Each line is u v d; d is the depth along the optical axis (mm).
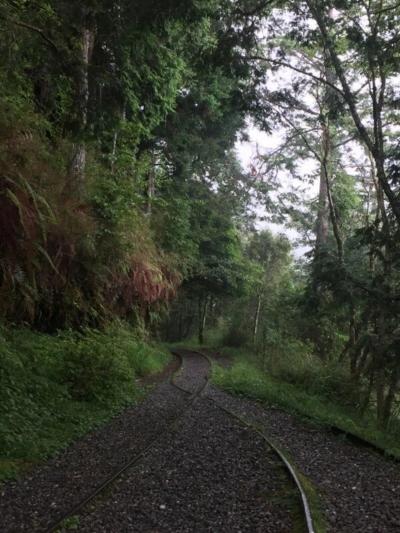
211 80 20953
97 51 11992
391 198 11352
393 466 6984
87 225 11281
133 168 16609
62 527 4582
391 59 11766
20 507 5109
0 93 8750
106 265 13312
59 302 12375
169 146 23750
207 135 26609
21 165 8492
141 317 18547
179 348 32750
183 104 22031
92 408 9750
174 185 25750
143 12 9680
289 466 6387
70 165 11805
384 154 12070
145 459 6809
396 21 11836
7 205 7953
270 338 27109
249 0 11281
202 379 16281
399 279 11703
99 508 5094
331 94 14914
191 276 29000
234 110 14555
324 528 4684
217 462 6855
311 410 11312
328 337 20234
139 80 14805
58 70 8938
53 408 8711
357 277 11945
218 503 5367
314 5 11977
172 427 8742
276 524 4805
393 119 17406
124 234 13695
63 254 10680
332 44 12359
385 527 4801
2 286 9070
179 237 22750
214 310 43531
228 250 32656
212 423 9344
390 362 11336
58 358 10617
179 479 6094
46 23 8539
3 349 8781
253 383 14141
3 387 7934
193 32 13461
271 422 9836
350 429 9570
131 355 15797
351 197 23281
